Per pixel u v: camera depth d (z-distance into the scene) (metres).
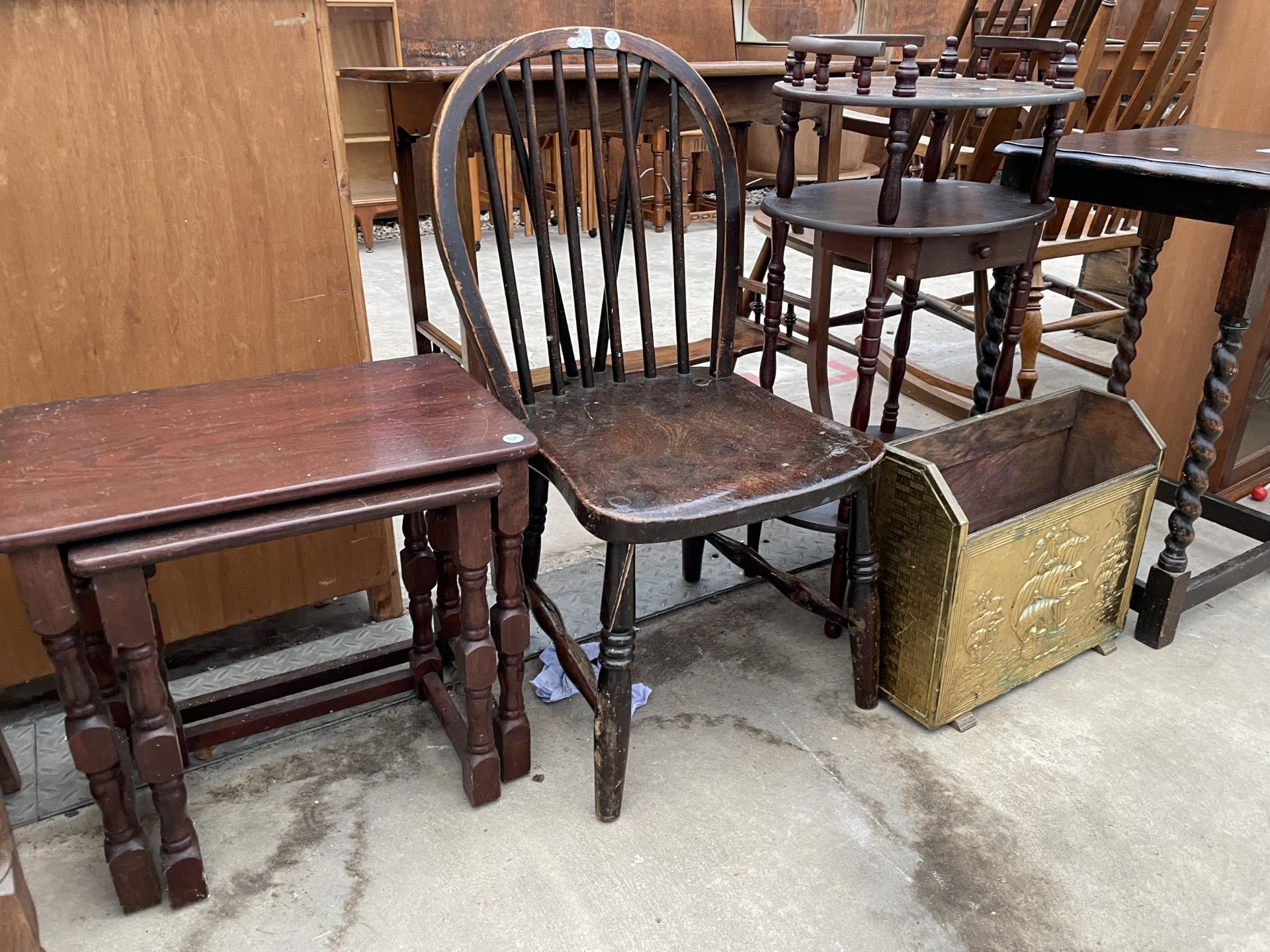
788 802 1.34
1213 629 1.76
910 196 1.61
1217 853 1.26
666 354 2.11
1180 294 2.14
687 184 4.89
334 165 1.41
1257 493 2.23
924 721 1.48
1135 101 2.25
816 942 1.13
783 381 2.95
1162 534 2.09
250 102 1.31
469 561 1.16
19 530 0.89
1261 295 1.44
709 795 1.35
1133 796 1.36
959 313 2.58
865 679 1.50
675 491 1.17
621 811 1.32
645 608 1.80
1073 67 1.42
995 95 1.32
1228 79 2.00
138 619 0.98
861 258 1.44
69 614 0.96
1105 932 1.15
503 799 1.35
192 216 1.33
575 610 1.80
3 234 1.23
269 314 1.44
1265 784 1.38
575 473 1.22
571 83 1.69
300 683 1.46
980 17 3.74
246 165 1.34
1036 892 1.20
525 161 1.38
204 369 1.43
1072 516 1.47
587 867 1.23
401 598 1.78
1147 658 1.68
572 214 1.43
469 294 1.34
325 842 1.27
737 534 2.09
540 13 4.32
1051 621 1.55
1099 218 2.31
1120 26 4.10
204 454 1.06
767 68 1.88
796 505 1.19
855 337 3.22
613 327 1.53
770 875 1.22
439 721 1.52
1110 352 3.21
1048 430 1.72
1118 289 3.24
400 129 1.81
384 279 3.96
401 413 1.18
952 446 1.59
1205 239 2.05
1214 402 1.51
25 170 1.21
